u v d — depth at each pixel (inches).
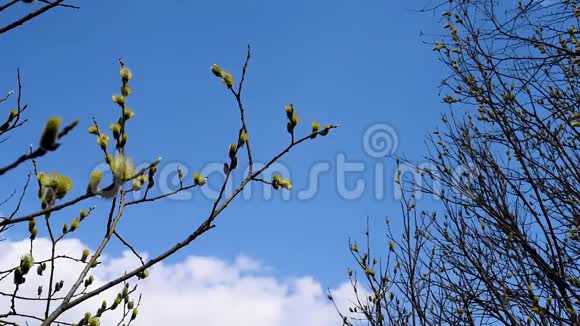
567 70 195.0
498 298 173.2
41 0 72.9
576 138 196.4
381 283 185.5
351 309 189.9
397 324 180.9
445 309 188.7
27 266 80.3
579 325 155.3
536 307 165.0
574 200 179.5
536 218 171.2
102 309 95.7
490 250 194.7
